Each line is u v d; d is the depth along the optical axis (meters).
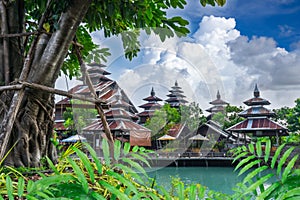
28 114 2.08
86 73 1.42
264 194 1.04
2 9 2.26
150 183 1.49
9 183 0.99
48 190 1.03
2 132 1.73
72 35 2.04
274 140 17.84
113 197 1.04
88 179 1.32
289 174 1.10
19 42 2.33
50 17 2.08
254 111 18.52
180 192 1.23
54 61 2.05
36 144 2.12
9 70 2.21
